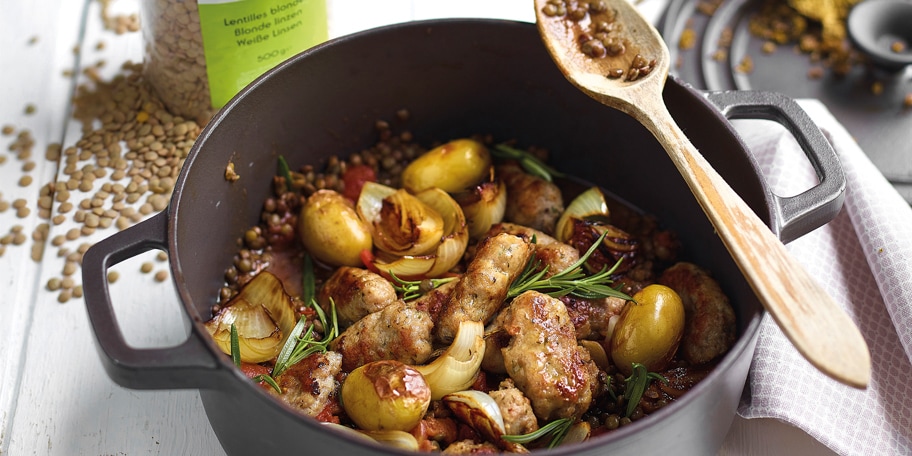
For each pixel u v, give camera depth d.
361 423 0.54
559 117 0.68
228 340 0.58
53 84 0.75
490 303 0.57
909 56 0.80
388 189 0.65
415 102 0.69
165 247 0.53
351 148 0.69
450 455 0.49
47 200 0.69
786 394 0.58
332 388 0.56
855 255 0.65
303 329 0.60
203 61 0.70
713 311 0.59
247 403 0.50
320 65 0.64
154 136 0.72
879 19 0.83
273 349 0.59
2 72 0.75
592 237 0.62
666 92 0.62
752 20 0.85
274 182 0.66
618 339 0.58
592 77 0.61
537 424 0.55
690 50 0.83
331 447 0.49
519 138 0.70
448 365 0.55
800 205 0.55
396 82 0.67
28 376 0.62
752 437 0.60
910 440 0.58
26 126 0.73
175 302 0.65
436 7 0.81
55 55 0.77
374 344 0.57
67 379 0.62
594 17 0.63
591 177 0.70
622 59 0.62
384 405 0.53
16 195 0.69
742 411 0.59
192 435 0.60
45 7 0.79
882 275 0.62
